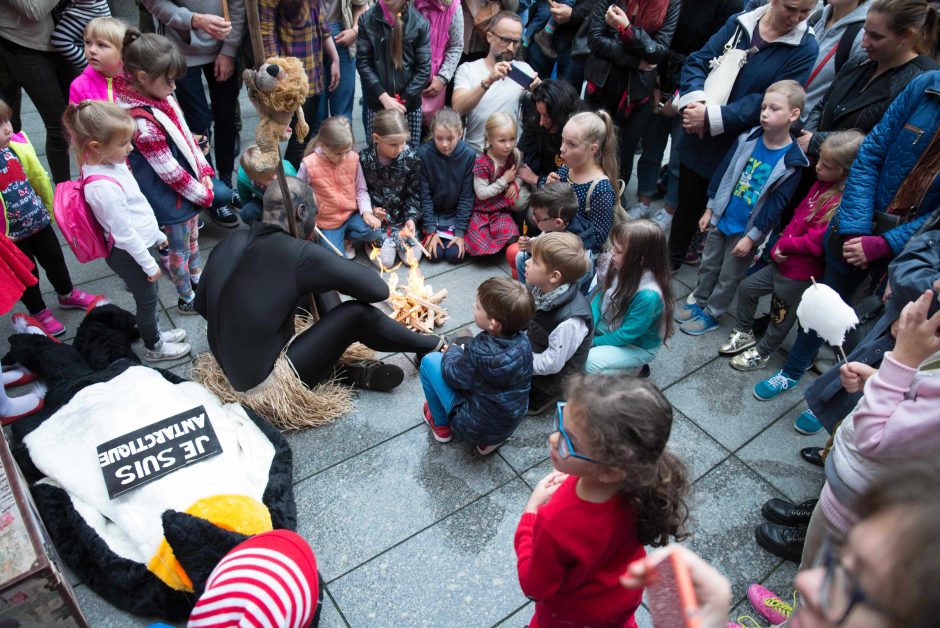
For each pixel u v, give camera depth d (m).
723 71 3.59
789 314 3.38
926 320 1.57
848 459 1.80
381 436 3.06
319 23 4.45
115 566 2.31
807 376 3.52
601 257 3.58
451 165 4.23
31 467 2.65
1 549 1.85
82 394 2.80
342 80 5.14
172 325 3.69
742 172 3.49
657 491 1.43
